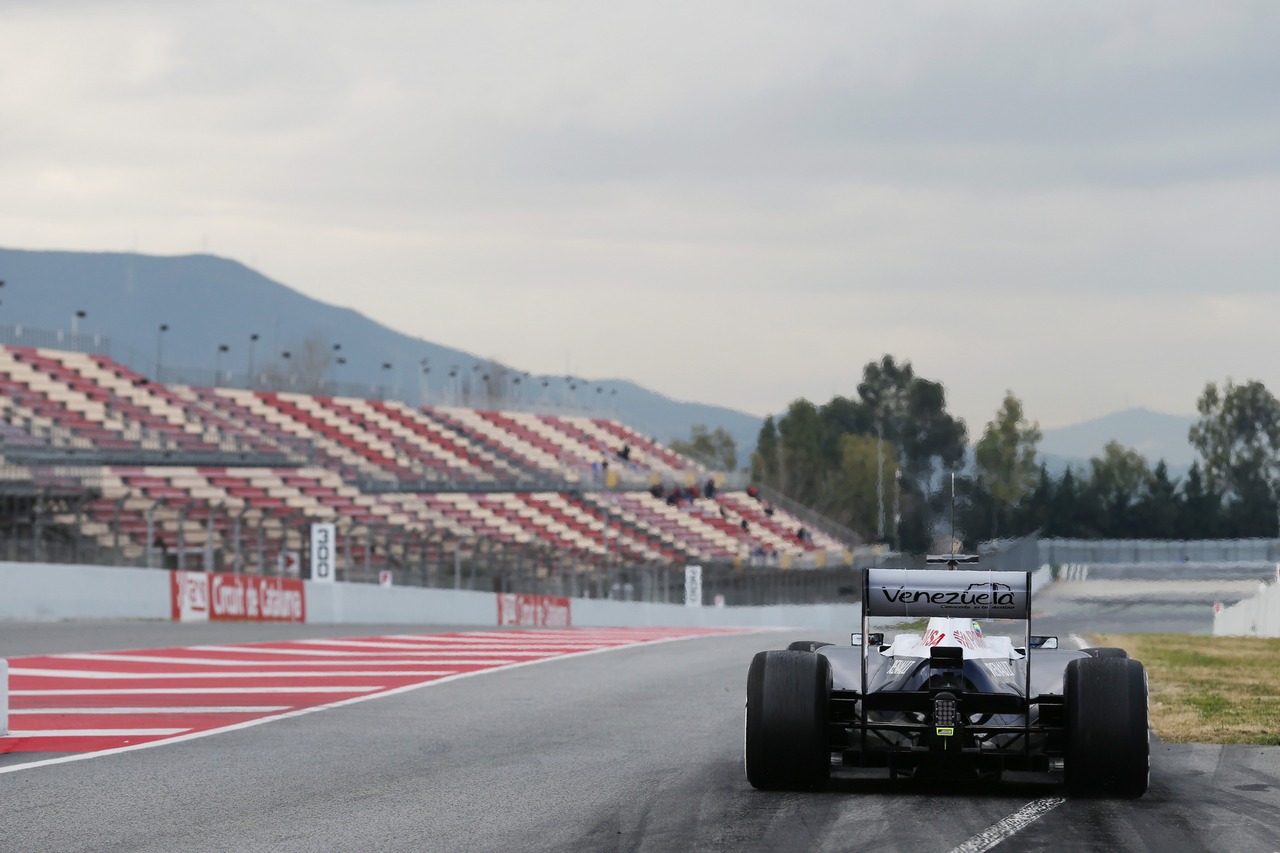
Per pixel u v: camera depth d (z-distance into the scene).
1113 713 16.09
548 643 45.56
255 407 109.19
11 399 84.06
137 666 34.72
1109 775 16.12
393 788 17.83
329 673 33.62
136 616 53.38
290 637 44.88
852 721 17.58
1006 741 17.02
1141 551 196.00
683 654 41.09
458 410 135.50
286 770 19.30
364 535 72.44
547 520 111.38
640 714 25.88
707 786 17.77
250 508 71.31
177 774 18.92
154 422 92.19
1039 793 17.08
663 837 14.72
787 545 136.00
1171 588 156.25
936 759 16.72
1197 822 15.28
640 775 18.77
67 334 97.69
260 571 72.38
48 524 66.06
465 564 81.19
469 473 116.81
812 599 117.00
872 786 17.66
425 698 28.47
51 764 19.81
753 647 44.75
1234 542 194.50
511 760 20.19
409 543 77.88
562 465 131.75
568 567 88.31
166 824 15.55
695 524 129.38
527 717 25.38
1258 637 50.75
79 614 51.72
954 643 17.70
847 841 14.40
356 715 25.62
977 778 17.03
